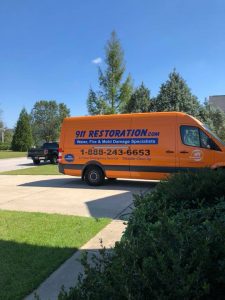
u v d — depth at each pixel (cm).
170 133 1291
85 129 1424
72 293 226
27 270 494
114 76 3231
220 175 534
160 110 3005
